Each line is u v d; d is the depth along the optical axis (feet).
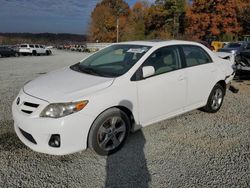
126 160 11.71
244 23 155.74
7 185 9.82
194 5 165.48
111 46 16.39
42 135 10.69
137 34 211.41
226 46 57.06
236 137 14.28
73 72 14.01
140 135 14.24
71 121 10.70
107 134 11.94
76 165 11.27
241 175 10.69
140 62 13.29
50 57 94.38
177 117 17.17
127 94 12.35
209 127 15.58
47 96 11.15
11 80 31.32
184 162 11.62
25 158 11.71
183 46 15.78
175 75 14.49
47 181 10.14
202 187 9.90
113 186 9.91
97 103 11.32
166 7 195.62
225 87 18.61
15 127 12.42
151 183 10.11
